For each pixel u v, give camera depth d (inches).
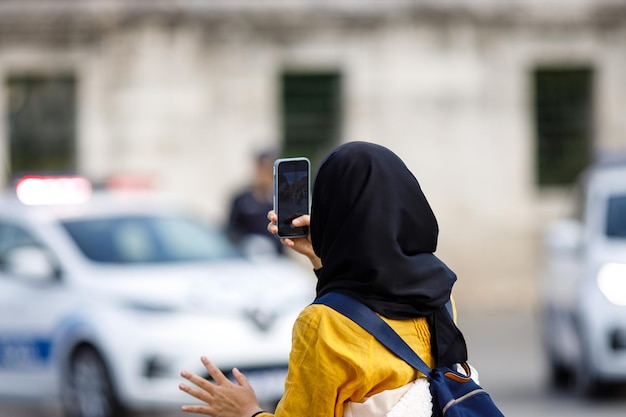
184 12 1078.4
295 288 542.0
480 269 1121.4
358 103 1109.7
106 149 1082.1
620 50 1147.3
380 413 173.5
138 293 526.0
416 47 1111.6
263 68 1096.8
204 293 525.3
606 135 1151.0
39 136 1088.8
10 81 1087.6
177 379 510.3
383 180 174.7
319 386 171.8
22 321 562.3
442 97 1114.1
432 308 176.7
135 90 1075.3
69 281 549.6
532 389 645.9
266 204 692.7
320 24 1103.6
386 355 173.5
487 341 876.0
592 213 615.2
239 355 514.3
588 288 577.9
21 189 600.1
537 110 1138.7
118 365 516.4
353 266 174.1
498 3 1120.2
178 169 1079.6
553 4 1132.5
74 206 591.5
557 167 1143.0
